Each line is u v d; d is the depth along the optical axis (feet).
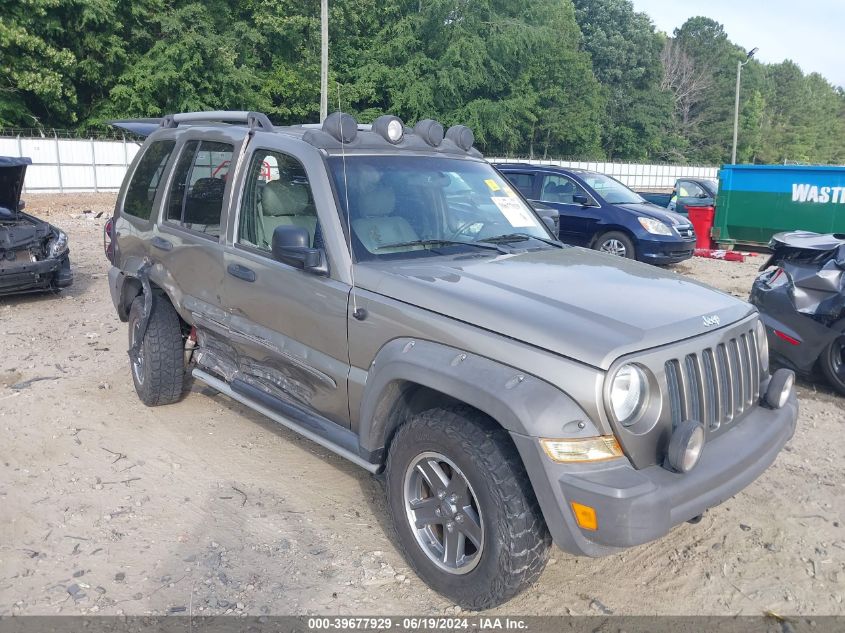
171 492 14.38
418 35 141.90
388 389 11.27
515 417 9.42
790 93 364.58
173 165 17.19
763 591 11.73
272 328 13.79
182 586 11.43
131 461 15.66
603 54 231.09
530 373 9.74
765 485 15.23
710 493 10.00
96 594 11.18
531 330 9.96
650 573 12.17
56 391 19.60
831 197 44.93
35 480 14.78
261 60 132.46
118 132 114.21
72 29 109.19
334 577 11.75
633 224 39.65
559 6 187.21
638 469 9.67
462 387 10.02
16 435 16.87
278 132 14.60
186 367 19.08
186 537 12.81
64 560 12.06
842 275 20.48
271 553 12.38
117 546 12.50
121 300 19.38
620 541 9.04
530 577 10.05
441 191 14.25
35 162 101.24
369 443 11.75
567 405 9.42
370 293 11.78
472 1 144.46
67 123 118.73
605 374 9.36
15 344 24.12
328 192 12.76
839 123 412.57
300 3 127.95
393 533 13.06
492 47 149.48
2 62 104.06
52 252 30.09
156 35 117.50
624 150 236.22
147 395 18.01
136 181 19.01
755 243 48.73
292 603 11.09
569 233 42.19
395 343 11.25
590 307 10.61
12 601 10.97
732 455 10.57
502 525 9.80
